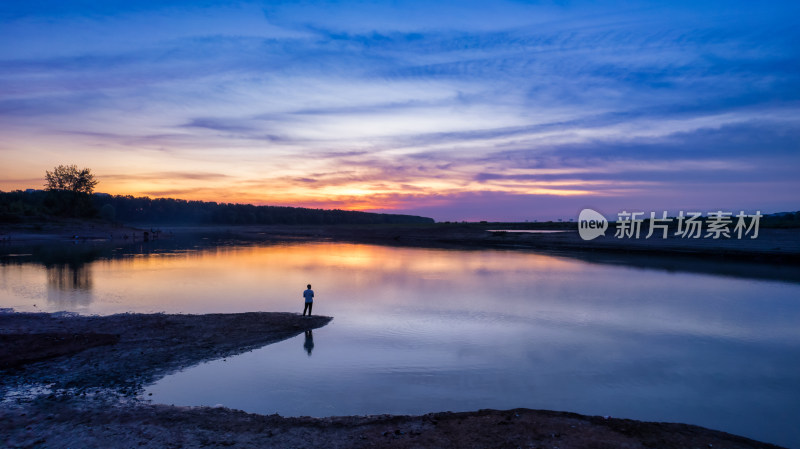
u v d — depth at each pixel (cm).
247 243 7706
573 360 1344
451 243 7862
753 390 1132
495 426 839
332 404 1011
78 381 1090
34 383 1066
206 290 2503
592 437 788
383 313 1930
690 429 834
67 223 9525
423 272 3456
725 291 2586
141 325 1611
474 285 2756
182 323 1652
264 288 2586
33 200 11431
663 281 2973
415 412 977
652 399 1071
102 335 1472
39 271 3262
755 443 782
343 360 1311
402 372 1221
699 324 1802
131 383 1095
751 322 1841
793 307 2138
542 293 2475
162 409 932
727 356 1402
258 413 953
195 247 6366
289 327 1645
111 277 2991
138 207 19675
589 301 2253
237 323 1675
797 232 5072
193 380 1135
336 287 2645
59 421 853
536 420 867
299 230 15338
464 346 1468
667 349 1467
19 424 833
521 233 8444
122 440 774
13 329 1520
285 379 1158
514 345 1486
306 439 793
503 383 1156
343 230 13425
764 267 3791
